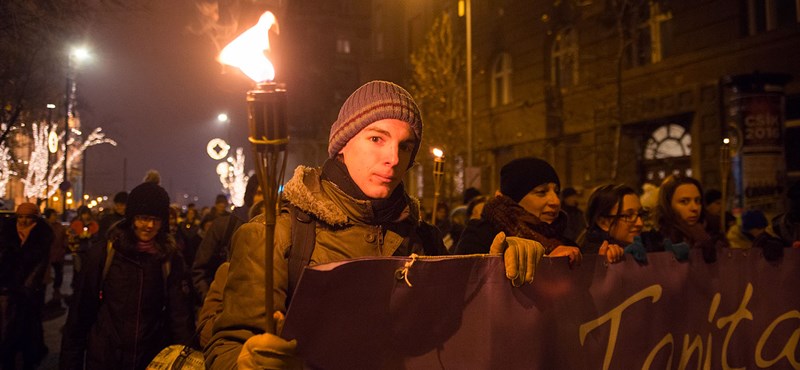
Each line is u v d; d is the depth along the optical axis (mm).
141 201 4004
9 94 8930
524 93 23172
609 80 18625
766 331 2768
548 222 3346
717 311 2619
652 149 17609
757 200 10812
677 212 4039
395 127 1882
